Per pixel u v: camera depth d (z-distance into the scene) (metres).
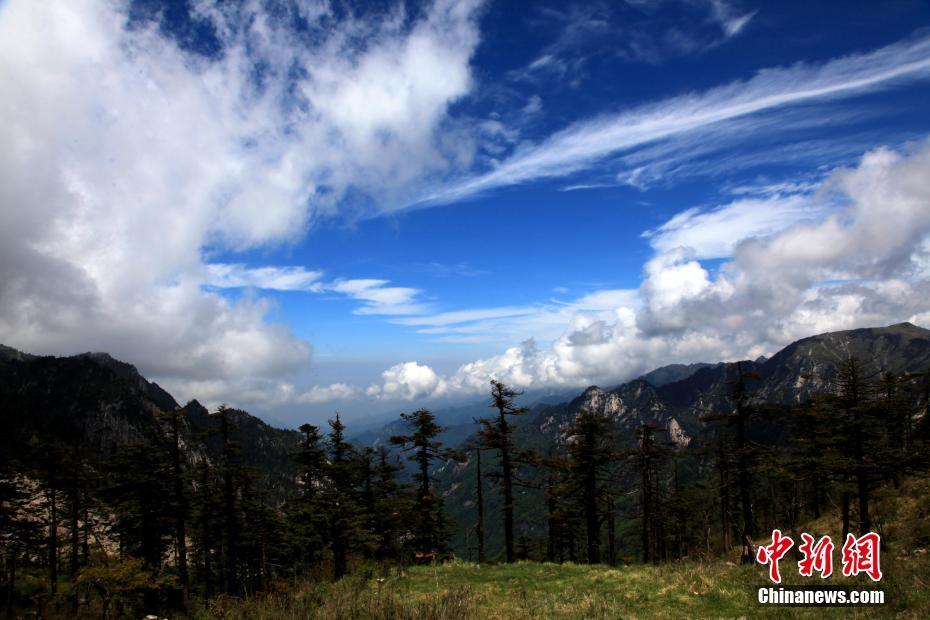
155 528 28.39
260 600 15.77
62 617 19.11
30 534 29.25
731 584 14.15
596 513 32.12
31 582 31.14
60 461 33.06
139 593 17.58
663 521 37.00
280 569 32.69
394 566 25.31
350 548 28.14
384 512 32.75
